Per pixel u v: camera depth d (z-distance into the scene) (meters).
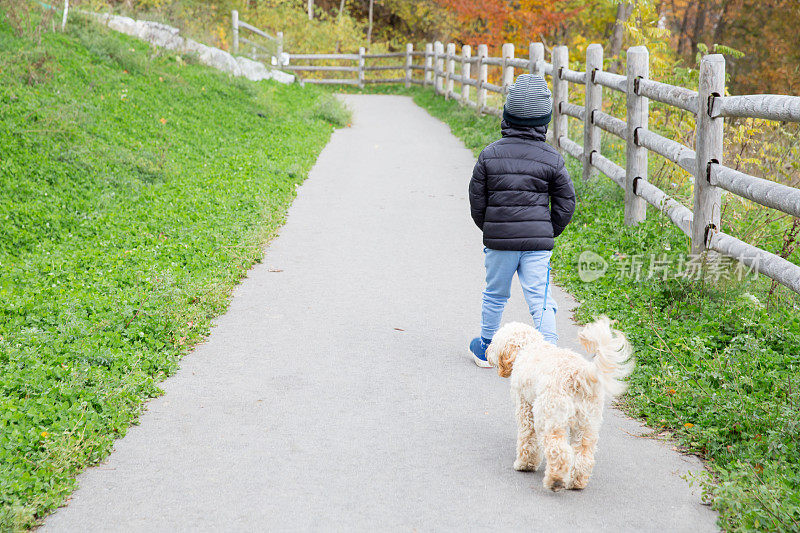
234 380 5.18
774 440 3.94
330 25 32.03
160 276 6.75
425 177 12.09
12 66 11.96
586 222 8.66
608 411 4.76
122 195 9.62
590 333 3.56
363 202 10.50
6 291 6.22
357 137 15.98
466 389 5.06
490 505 3.68
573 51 25.34
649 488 3.85
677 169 8.80
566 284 7.02
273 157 12.81
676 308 6.02
